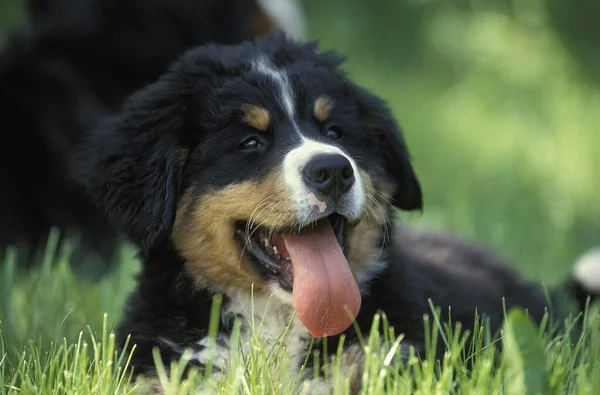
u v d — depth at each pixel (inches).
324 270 205.8
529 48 818.2
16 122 402.9
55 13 440.8
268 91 220.7
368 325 217.5
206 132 218.2
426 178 541.3
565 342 207.9
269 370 192.1
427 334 196.4
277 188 207.3
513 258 374.0
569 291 297.4
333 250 209.3
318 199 204.5
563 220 447.5
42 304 268.4
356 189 209.3
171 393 185.6
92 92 418.9
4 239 390.0
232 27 452.1
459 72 818.8
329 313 203.5
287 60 233.9
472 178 538.9
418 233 303.0
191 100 222.1
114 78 429.1
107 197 224.1
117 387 186.9
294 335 218.8
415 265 249.6
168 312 221.0
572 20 864.9
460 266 276.5
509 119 663.1
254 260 215.8
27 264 386.6
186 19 438.0
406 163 240.1
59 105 403.5
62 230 392.5
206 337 217.8
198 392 191.6
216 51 236.7
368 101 240.4
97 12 428.5
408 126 637.3
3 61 416.8
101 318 255.6
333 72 235.1
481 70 780.0
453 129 635.5
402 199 243.0
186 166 219.3
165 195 215.2
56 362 198.5
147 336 218.1
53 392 187.8
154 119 223.8
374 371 183.0
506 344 173.8
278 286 213.9
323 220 213.8
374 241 227.5
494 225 415.8
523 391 166.9
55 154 395.5
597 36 850.8
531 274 358.3
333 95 228.8
